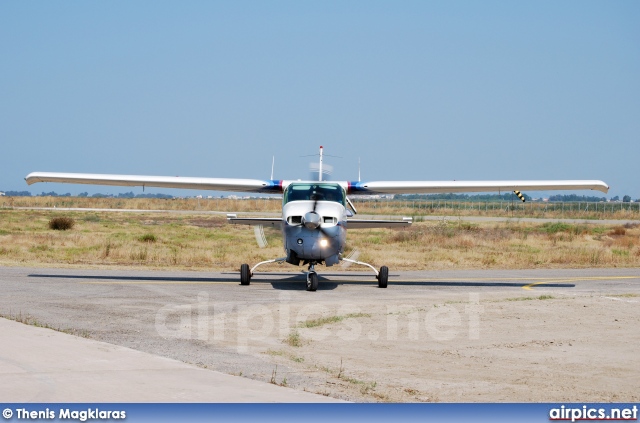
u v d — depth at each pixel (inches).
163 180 1338.6
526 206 5836.6
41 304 840.9
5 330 612.7
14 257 1556.3
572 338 681.0
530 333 706.2
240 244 2049.7
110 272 1320.1
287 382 477.4
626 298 995.9
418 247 2049.7
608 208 5634.8
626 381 514.3
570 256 1766.7
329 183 1156.5
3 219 3105.3
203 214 4279.0
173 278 1240.8
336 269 1526.8
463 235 2434.8
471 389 480.4
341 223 1098.7
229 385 453.1
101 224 2945.4
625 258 1796.3
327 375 506.6
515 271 1510.8
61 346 550.9
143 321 729.6
